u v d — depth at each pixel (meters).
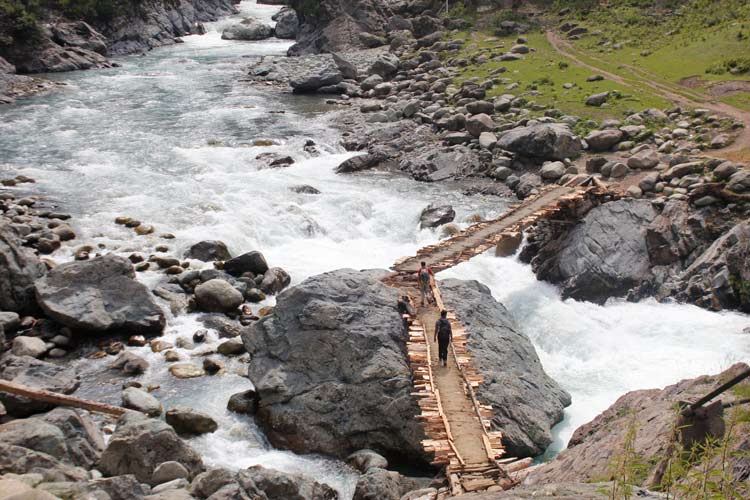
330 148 54.31
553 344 32.09
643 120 51.75
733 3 79.62
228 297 31.56
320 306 25.27
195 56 98.88
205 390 26.06
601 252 35.16
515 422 23.81
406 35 90.81
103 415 23.78
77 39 92.31
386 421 23.16
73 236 36.84
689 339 31.00
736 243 33.75
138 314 29.70
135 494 17.66
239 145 53.97
